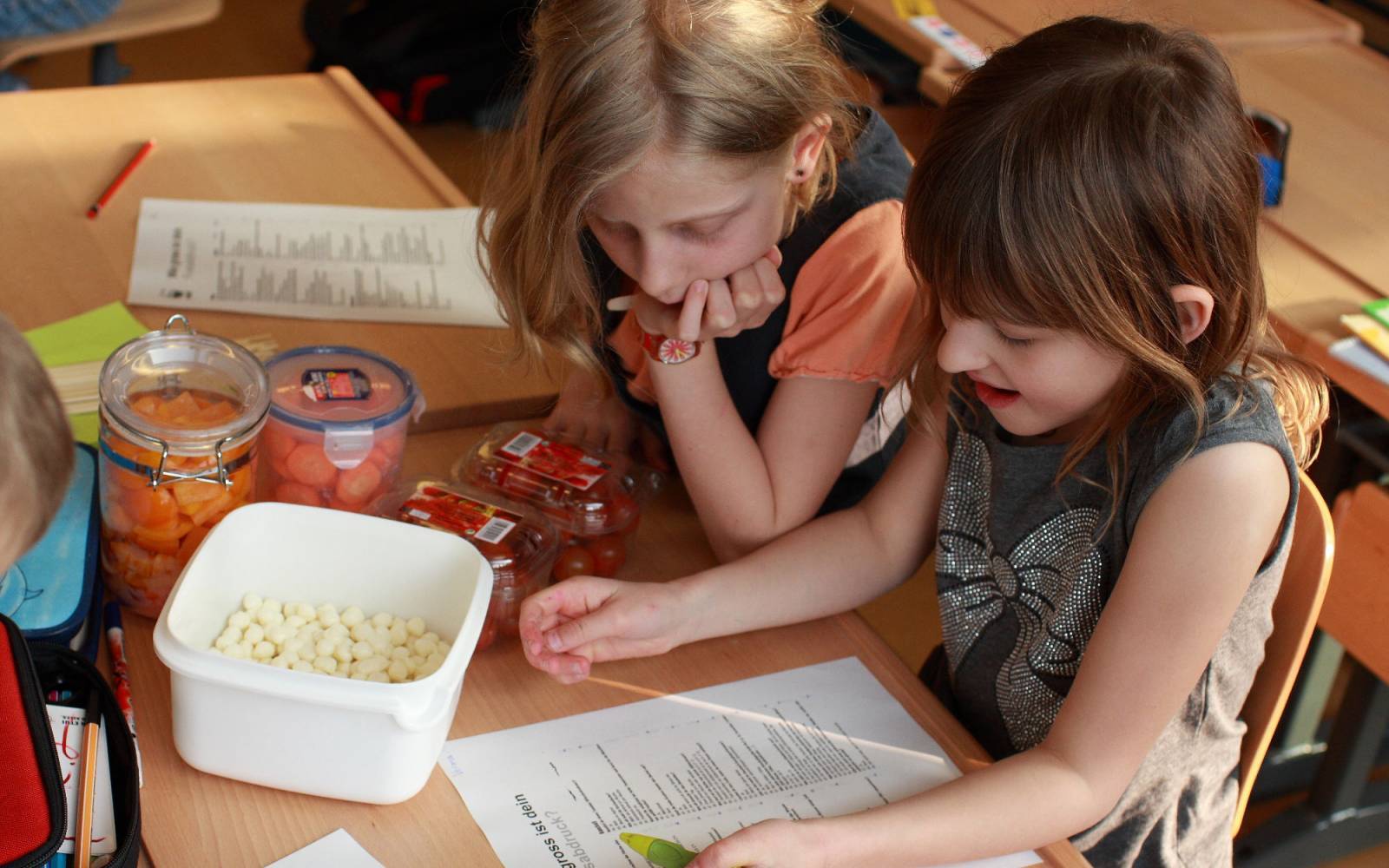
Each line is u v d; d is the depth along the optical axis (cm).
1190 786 109
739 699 101
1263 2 267
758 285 107
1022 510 107
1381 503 155
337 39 339
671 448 123
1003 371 92
